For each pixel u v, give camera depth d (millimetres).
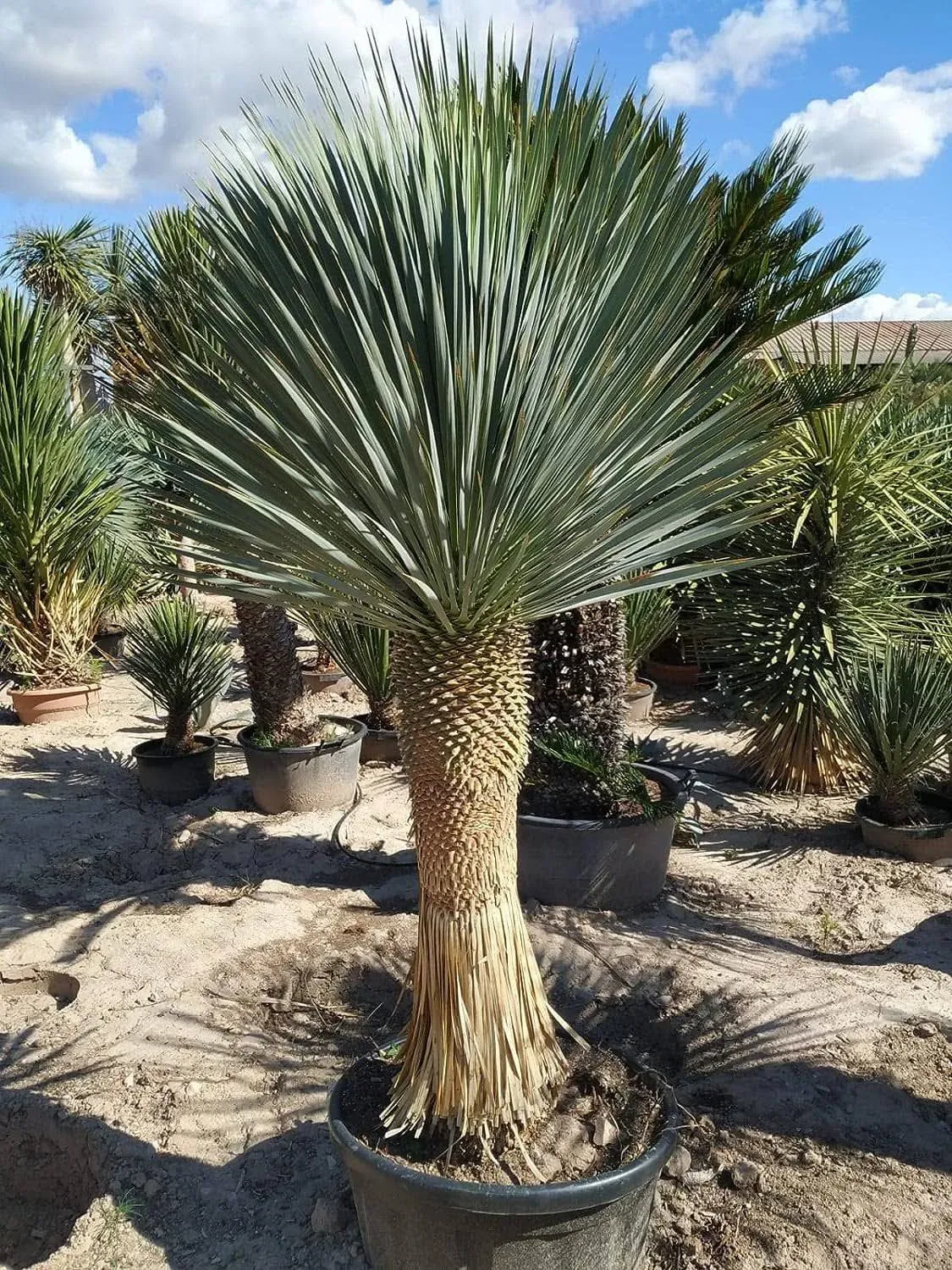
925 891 4449
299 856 4812
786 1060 3113
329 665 8297
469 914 2059
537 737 4109
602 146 1826
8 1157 2963
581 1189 1942
